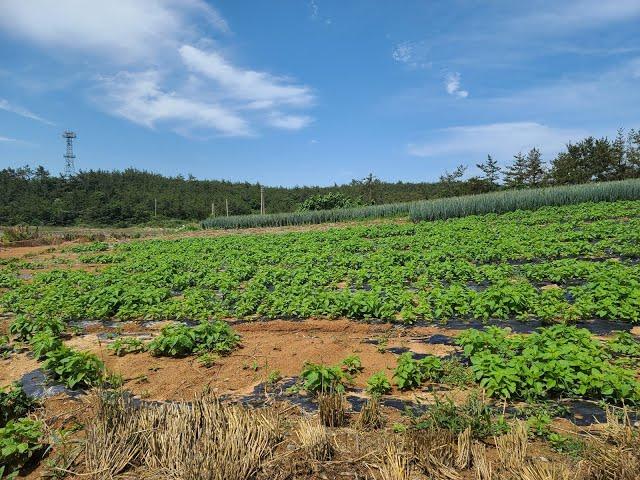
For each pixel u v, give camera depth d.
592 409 4.96
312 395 5.67
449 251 14.15
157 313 9.58
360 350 7.07
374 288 9.71
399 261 14.09
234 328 8.58
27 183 63.75
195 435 4.49
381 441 4.48
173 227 52.19
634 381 5.02
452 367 5.96
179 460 4.26
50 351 7.00
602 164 44.97
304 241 20.80
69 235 30.20
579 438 4.35
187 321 9.38
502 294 8.35
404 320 8.27
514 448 4.02
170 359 7.05
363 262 13.54
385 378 5.54
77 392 5.91
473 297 8.58
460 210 26.45
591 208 22.44
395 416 5.00
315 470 4.20
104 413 4.66
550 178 48.44
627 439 4.02
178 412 4.68
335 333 8.01
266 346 7.45
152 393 5.89
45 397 5.80
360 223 29.70
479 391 5.38
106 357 7.27
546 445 4.32
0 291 13.38
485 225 20.88
